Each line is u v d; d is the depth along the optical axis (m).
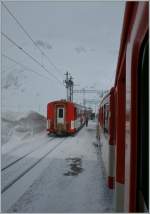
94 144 16.23
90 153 12.69
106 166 7.16
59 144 16.27
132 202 2.21
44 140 18.67
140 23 1.75
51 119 21.39
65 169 9.13
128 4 2.02
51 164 10.04
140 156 2.20
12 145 15.59
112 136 6.23
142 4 1.63
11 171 8.81
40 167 9.52
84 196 6.19
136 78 2.19
